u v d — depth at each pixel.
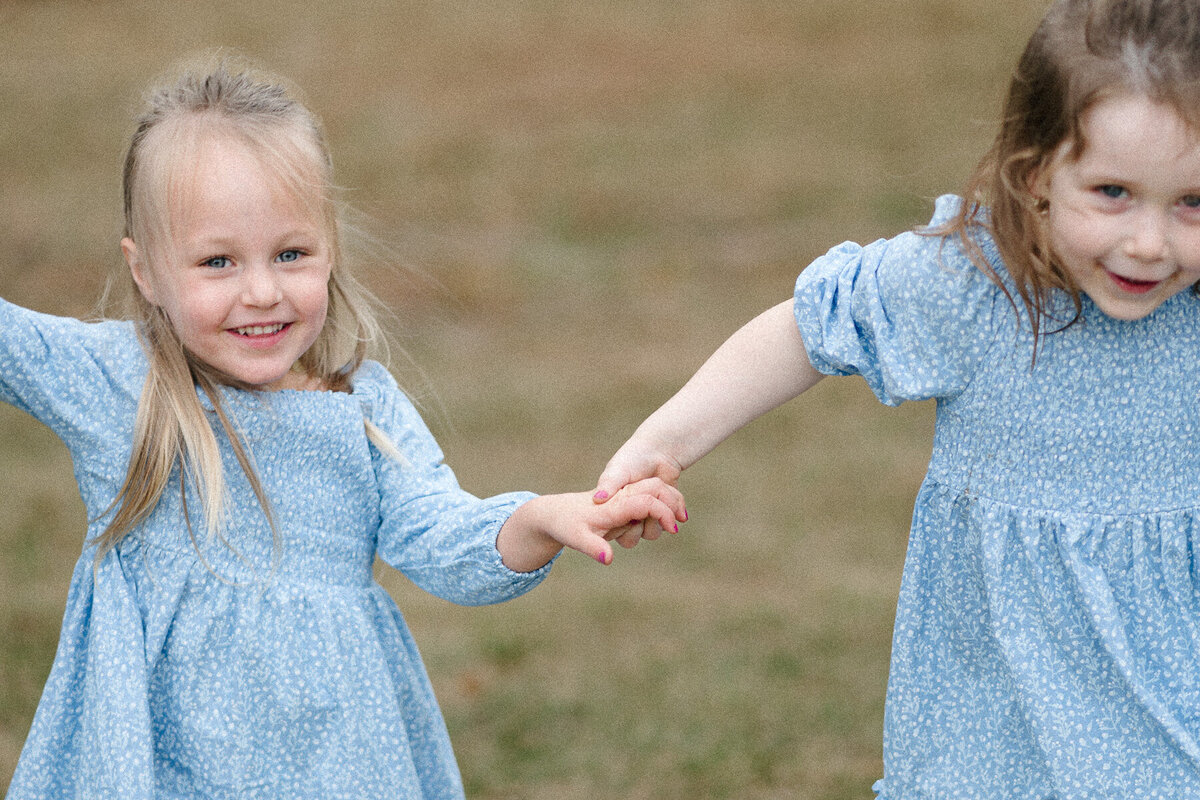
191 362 2.52
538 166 12.89
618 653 4.93
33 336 2.42
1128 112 1.98
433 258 10.75
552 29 17.27
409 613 5.43
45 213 11.62
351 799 2.48
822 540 6.00
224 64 2.71
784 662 4.79
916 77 14.59
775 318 2.49
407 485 2.62
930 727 2.42
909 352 2.32
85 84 15.41
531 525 2.47
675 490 2.47
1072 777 2.27
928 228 2.34
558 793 4.02
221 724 2.44
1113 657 2.24
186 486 2.48
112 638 2.42
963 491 2.34
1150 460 2.28
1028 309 2.22
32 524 6.22
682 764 4.14
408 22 17.78
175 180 2.40
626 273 10.40
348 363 2.70
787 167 12.49
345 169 12.86
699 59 15.83
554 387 8.16
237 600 2.47
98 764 2.39
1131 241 2.03
